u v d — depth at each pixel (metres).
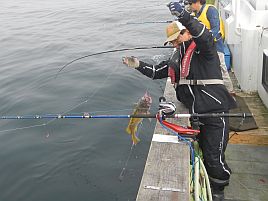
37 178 4.73
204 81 3.08
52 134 5.87
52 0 29.91
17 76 9.32
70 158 5.16
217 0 10.17
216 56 3.11
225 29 6.99
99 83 8.27
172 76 3.27
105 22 17.95
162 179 2.75
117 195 4.34
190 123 3.36
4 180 4.73
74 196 4.35
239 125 4.45
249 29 5.12
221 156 3.29
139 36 14.10
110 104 6.97
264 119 4.65
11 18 20.67
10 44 13.77
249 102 5.12
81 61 10.45
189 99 3.25
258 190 3.54
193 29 2.74
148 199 2.55
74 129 6.00
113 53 11.29
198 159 3.13
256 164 3.92
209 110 3.13
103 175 4.74
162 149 3.12
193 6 4.87
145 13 20.17
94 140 5.60
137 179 4.61
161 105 3.17
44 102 7.29
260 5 5.28
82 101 7.21
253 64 5.27
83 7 24.38
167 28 3.11
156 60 10.18
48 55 11.64
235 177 3.74
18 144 5.61
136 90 7.71
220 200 3.39
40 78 8.99
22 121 6.41
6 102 7.39
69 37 14.54
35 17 20.69
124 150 5.29
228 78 5.19
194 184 2.92
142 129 5.76
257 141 4.28
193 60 3.08
